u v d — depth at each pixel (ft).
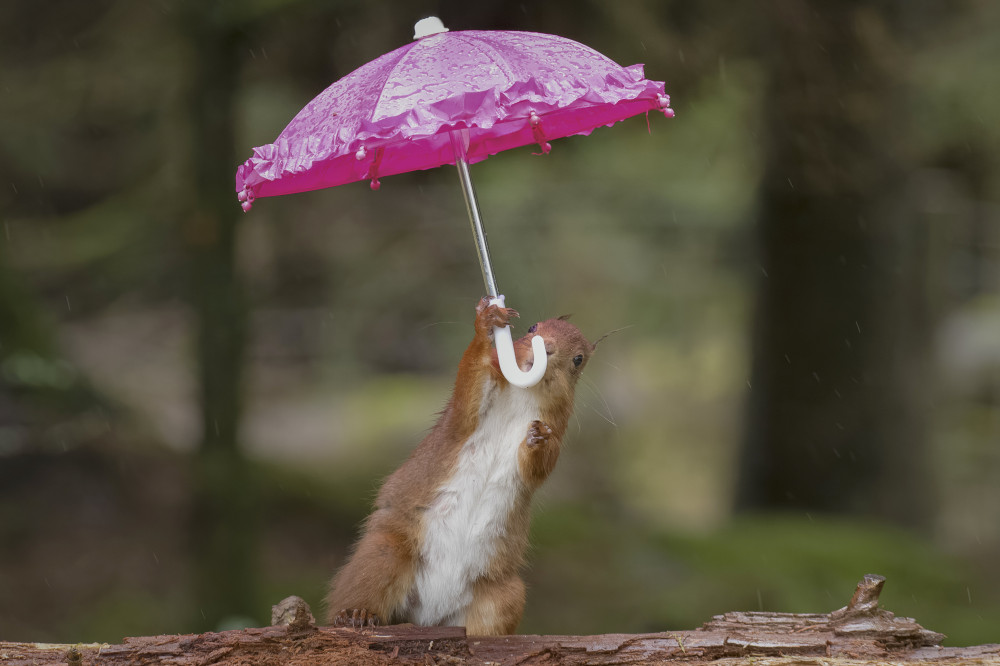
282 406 72.84
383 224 67.56
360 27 43.37
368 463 59.31
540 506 19.21
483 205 64.34
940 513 50.78
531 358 16.29
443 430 16.61
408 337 77.15
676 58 38.52
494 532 16.39
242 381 40.57
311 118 14.01
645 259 71.92
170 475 50.57
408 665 14.71
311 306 73.67
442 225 66.33
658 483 70.44
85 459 50.08
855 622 15.81
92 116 52.29
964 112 42.50
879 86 39.19
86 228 53.78
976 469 71.05
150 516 47.55
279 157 13.73
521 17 39.22
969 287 82.64
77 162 59.47
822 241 47.14
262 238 63.05
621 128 51.42
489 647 15.26
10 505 46.80
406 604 16.62
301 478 53.98
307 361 77.51
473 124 12.98
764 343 49.49
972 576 43.86
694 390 79.20
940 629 37.99
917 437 48.06
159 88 47.73
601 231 67.10
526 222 65.62
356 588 16.07
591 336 73.20
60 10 50.85
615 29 38.96
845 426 47.83
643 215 64.69
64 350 46.03
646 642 15.46
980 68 40.91
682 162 60.95
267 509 49.83
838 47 37.93
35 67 50.49
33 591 41.47
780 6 37.04
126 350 69.15
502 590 16.60
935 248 48.16
